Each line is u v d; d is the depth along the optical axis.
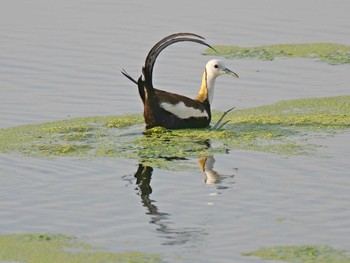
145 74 32.44
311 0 55.75
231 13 52.62
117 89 38.81
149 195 26.06
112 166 28.69
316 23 50.62
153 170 28.31
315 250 22.06
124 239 22.83
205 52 45.09
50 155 29.73
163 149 30.69
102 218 24.30
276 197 25.83
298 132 32.62
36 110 35.53
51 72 40.97
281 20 51.25
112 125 33.56
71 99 37.19
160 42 32.28
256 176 27.70
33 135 32.09
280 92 38.59
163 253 21.94
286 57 44.41
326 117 34.62
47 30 48.41
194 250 22.12
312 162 28.95
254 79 40.66
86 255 21.77
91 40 46.56
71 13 52.34
